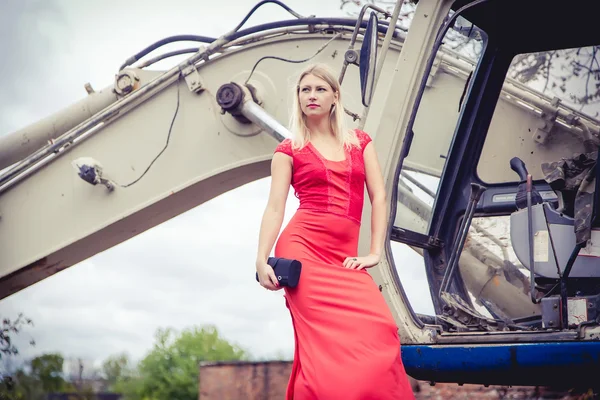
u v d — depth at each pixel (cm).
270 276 310
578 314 352
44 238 672
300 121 328
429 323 394
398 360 301
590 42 419
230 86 617
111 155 664
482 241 414
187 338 5066
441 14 412
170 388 4878
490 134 429
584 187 366
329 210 320
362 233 387
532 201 390
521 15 420
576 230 358
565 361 335
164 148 653
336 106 329
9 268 677
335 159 324
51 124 686
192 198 659
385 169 398
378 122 409
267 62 641
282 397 1294
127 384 4881
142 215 657
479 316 396
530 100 421
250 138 632
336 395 291
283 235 325
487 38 431
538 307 390
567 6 411
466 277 411
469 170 433
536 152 414
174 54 667
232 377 1339
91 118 664
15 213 681
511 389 787
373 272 380
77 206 668
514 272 399
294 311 313
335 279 311
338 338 301
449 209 435
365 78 387
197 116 650
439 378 372
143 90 659
